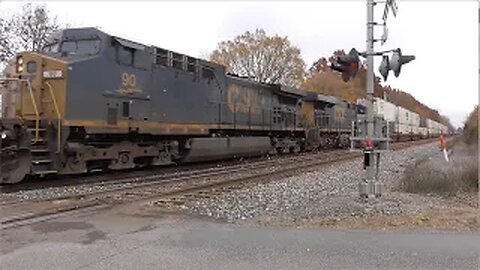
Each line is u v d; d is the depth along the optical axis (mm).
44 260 5992
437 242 7051
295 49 58531
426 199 12023
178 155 19203
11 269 5629
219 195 11984
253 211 9766
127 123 15469
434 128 94500
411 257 6262
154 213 9406
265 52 57188
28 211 9266
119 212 9406
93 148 14484
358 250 6594
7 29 29844
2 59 29297
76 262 5922
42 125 13227
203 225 8250
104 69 14570
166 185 13812
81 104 13750
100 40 14617
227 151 22391
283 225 8328
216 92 21281
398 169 21500
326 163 23719
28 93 13547
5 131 12477
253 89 25547
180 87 18359
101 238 7160
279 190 13219
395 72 10117
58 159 13266
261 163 22953
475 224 8484
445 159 25906
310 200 11180
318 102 35969
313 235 7480
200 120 19797
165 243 6895
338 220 8727
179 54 18344
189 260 6059
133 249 6547
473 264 5977
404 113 59594
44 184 13312
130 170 17594
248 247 6719
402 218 8930
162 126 17188
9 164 12352
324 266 5855
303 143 33188
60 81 13352
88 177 15086
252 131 25891
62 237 7191
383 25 10414
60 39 15188
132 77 15727
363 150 10961
